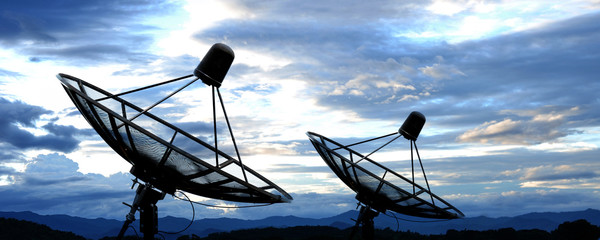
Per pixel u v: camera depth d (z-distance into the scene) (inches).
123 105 1130.7
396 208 1513.3
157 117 1178.0
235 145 1079.6
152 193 1002.7
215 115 1056.2
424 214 1549.0
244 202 1152.8
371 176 1416.1
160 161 987.9
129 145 997.8
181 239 2405.3
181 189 1093.8
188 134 1192.8
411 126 1582.2
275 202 1101.1
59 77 914.1
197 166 992.9
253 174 1175.6
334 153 1380.4
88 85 1065.5
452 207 1574.8
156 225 1002.7
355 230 1477.6
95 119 1013.2
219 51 1040.8
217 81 1044.5
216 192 1101.7
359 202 1502.2
